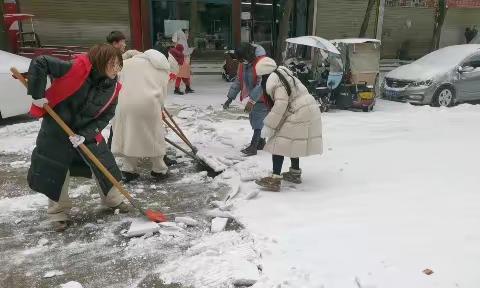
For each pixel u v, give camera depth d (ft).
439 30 58.54
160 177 16.21
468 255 10.04
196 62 52.85
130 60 15.10
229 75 44.01
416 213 12.67
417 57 65.26
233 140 21.63
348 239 11.05
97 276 9.87
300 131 14.30
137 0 48.78
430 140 22.00
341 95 31.01
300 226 11.94
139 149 15.11
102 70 11.23
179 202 14.12
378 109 32.60
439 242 10.73
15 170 16.99
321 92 30.81
